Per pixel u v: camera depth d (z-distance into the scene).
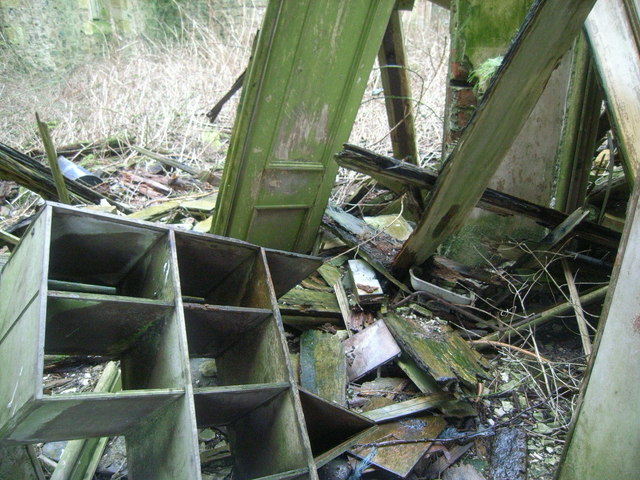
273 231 3.66
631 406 1.73
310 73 3.07
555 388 2.97
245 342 2.40
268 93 2.97
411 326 3.21
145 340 2.15
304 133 3.31
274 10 2.69
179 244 2.30
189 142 6.48
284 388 2.03
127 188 5.40
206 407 1.99
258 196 3.37
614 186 3.72
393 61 4.18
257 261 2.42
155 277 2.24
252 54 2.89
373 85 7.08
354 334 3.31
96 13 10.47
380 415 2.70
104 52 9.77
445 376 2.74
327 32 2.97
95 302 1.85
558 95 3.62
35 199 5.07
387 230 4.17
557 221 3.34
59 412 1.59
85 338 2.05
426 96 6.48
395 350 3.05
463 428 2.72
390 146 5.91
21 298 1.87
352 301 3.52
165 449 1.81
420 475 2.46
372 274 3.64
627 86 2.69
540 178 3.80
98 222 2.08
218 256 2.44
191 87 7.69
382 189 4.90
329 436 2.38
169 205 4.71
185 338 1.89
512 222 3.86
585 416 1.98
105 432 1.90
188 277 2.57
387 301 3.49
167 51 9.20
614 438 1.80
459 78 3.65
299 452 1.91
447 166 2.81
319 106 3.25
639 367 1.71
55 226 2.02
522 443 2.62
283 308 3.24
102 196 4.69
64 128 6.86
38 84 8.76
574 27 2.25
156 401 1.76
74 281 2.40
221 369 2.58
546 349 3.29
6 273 2.20
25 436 1.68
